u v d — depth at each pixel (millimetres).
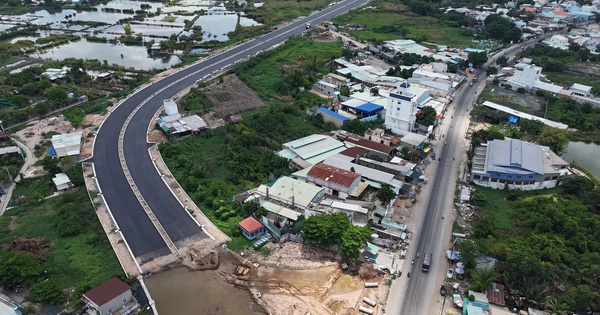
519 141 120625
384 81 171000
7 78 165625
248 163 114500
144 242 84875
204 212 94750
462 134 136375
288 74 178250
